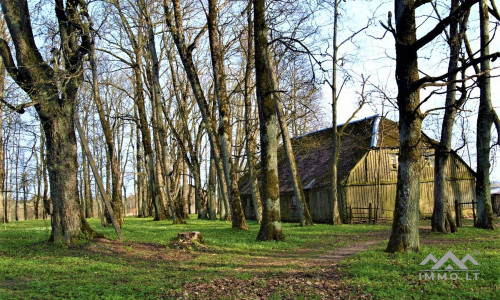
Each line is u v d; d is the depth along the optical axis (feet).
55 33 51.42
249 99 94.12
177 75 114.32
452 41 55.93
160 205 110.93
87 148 50.96
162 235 61.46
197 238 49.37
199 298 26.25
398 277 29.35
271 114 55.11
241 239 56.90
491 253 38.04
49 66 47.80
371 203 98.02
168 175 92.27
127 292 27.27
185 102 114.21
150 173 114.62
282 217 119.55
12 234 64.18
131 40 92.43
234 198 70.85
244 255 44.62
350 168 99.96
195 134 152.35
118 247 46.01
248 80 87.61
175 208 92.43
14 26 45.42
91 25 49.75
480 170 67.72
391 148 102.83
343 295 25.84
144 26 86.89
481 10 64.23
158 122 91.97
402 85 37.63
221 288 28.78
